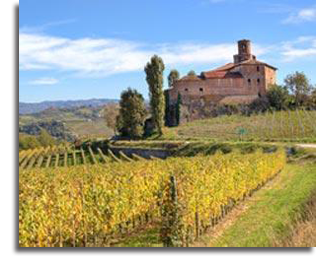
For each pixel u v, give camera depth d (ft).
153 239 46.34
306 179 94.73
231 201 65.16
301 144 166.20
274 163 100.83
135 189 53.31
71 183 47.11
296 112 290.56
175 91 312.71
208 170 57.26
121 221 50.67
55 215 41.86
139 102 265.34
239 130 215.10
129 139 264.11
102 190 47.93
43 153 236.84
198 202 47.91
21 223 36.24
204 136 236.84
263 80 314.55
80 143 269.03
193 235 45.01
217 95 309.63
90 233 46.52
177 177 47.03
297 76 315.37
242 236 44.88
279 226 47.21
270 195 76.64
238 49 359.46
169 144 208.44
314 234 33.14
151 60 258.57
